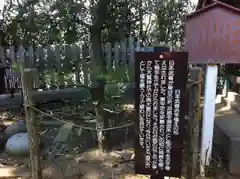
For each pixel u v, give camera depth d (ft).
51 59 16.38
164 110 7.48
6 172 9.98
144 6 15.81
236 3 17.03
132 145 12.34
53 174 9.84
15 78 17.40
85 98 16.29
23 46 16.30
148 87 7.44
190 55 9.42
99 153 11.56
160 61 7.24
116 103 15.11
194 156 8.33
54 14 12.32
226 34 8.85
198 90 7.98
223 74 20.61
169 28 18.11
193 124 8.17
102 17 11.85
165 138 7.64
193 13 9.17
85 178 9.53
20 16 13.50
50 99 16.76
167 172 7.83
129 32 15.38
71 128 13.38
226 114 13.64
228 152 9.87
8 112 17.53
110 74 14.84
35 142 8.55
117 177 9.55
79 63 16.12
